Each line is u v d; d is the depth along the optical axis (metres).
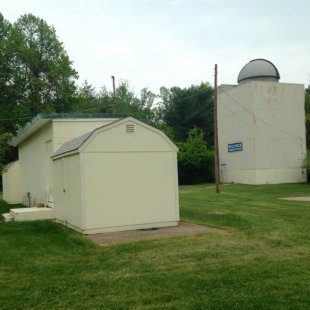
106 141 11.20
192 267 7.21
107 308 5.37
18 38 43.75
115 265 7.54
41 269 7.42
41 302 5.67
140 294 5.86
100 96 64.62
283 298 5.53
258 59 41.69
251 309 5.18
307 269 6.92
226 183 38.81
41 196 17.94
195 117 56.56
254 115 35.88
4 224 13.25
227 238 9.73
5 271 7.42
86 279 6.67
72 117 15.38
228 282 6.29
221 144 40.19
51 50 46.38
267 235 10.00
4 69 44.47
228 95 38.97
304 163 36.84
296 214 14.20
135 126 11.55
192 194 25.78
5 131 43.12
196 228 11.36
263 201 20.03
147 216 11.59
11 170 25.98
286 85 37.09
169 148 11.98
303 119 37.75
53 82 45.69
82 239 10.04
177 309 5.26
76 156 11.32
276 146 36.59
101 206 11.06
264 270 6.87
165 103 65.62
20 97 45.06
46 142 16.83
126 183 11.38
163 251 8.49
